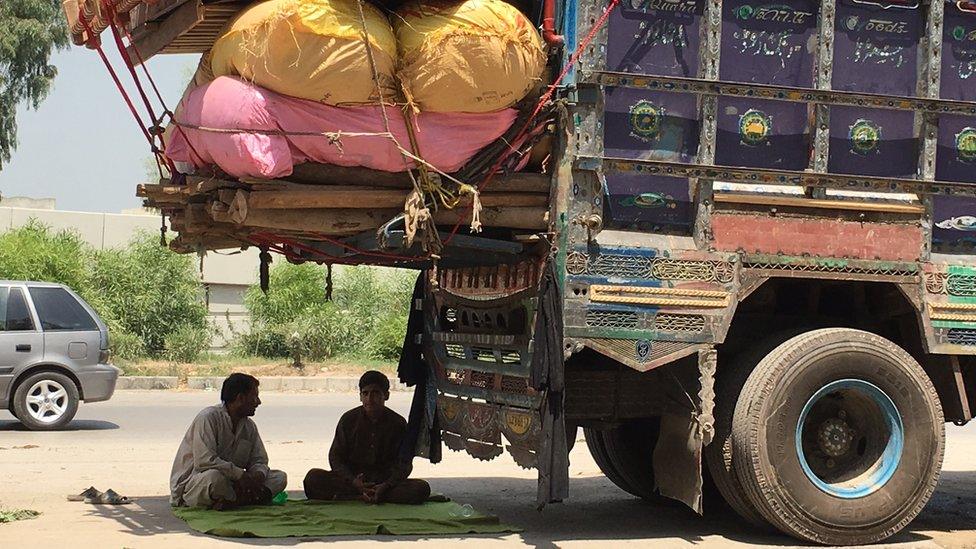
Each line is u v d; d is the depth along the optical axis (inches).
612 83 250.4
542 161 254.8
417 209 233.5
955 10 269.9
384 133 229.5
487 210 250.5
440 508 296.7
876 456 267.1
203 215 247.1
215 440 290.7
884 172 266.1
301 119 226.2
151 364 834.2
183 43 256.4
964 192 269.7
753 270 258.5
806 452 270.4
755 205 259.6
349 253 273.1
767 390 254.5
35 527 264.8
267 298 904.9
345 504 299.3
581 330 247.8
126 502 305.1
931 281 268.5
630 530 281.7
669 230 255.9
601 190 250.1
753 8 260.4
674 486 268.5
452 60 227.9
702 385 253.8
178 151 246.5
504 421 281.3
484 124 239.1
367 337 910.4
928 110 267.4
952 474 411.5
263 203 230.8
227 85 225.0
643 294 251.1
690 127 256.7
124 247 979.3
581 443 487.5
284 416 593.0
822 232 262.8
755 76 260.1
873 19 266.5
